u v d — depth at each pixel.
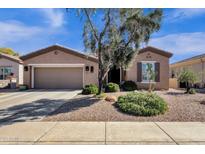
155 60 19.30
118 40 11.75
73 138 5.49
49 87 20.81
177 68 31.12
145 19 11.11
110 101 10.57
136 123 7.05
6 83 21.95
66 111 8.82
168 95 13.80
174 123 7.07
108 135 5.73
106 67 12.27
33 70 20.81
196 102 10.59
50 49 20.39
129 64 12.62
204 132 6.02
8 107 10.17
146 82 19.23
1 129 6.34
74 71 20.64
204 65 22.83
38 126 6.68
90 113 8.31
